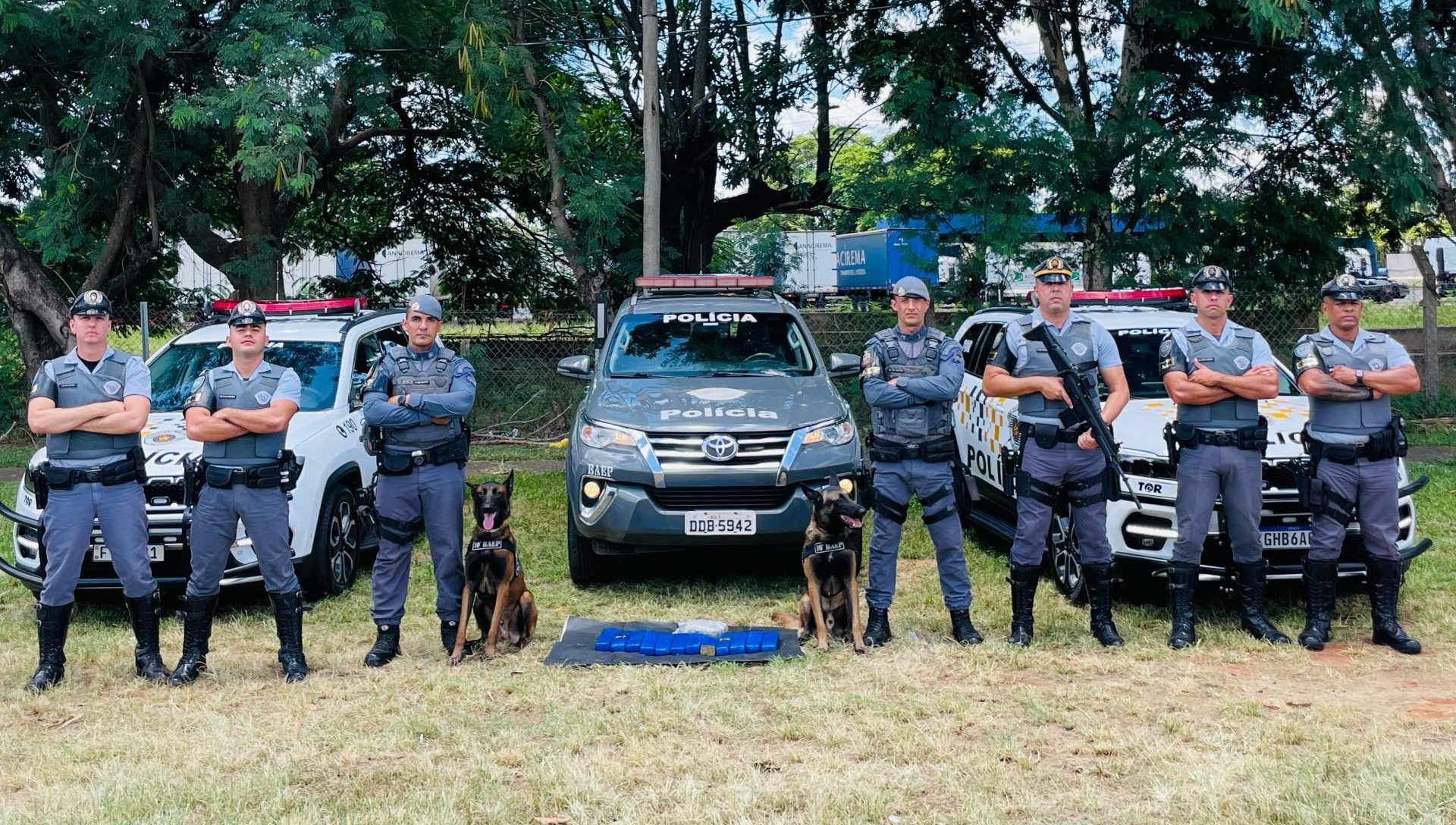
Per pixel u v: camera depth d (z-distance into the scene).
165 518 6.42
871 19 15.45
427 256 20.97
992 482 8.11
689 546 6.96
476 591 5.86
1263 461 6.21
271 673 5.75
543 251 20.45
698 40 15.69
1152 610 6.69
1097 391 5.94
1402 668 5.56
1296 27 11.40
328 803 4.08
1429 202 13.23
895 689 5.27
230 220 16.94
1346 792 3.97
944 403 6.02
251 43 11.66
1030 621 6.05
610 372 8.07
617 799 4.08
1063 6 14.44
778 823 3.86
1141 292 8.47
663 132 15.95
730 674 5.51
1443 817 3.77
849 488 7.03
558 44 14.10
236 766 4.43
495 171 19.23
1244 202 13.91
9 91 13.46
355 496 7.73
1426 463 11.43
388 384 5.88
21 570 6.54
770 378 7.91
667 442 6.95
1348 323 5.93
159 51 11.82
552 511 9.95
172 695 5.35
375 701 5.18
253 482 5.54
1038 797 4.07
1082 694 5.16
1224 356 5.87
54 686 5.48
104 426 5.44
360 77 13.26
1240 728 4.68
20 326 14.27
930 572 7.74
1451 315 19.72
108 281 14.90
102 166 13.36
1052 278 5.92
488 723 4.90
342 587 7.43
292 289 20.30
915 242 13.17
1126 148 12.43
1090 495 5.94
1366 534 5.93
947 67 13.69
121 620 6.79
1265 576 6.05
